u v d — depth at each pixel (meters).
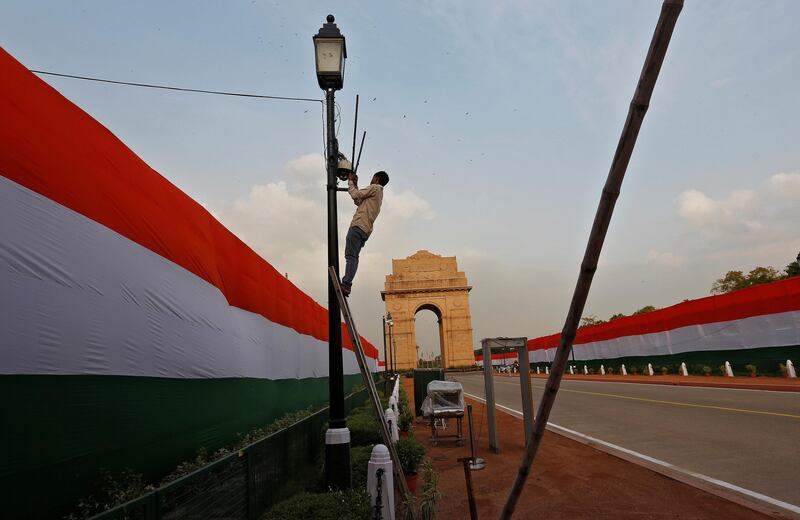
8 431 3.44
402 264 84.19
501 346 11.44
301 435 7.71
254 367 8.90
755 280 48.91
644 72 1.30
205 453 6.22
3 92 3.76
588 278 1.54
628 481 7.64
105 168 4.97
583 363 49.12
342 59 6.95
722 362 28.61
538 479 8.09
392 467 5.50
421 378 18.14
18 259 3.70
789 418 12.30
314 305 15.73
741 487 7.04
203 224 7.34
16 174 3.77
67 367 4.05
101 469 4.33
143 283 5.35
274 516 4.44
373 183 6.63
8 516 3.36
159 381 5.47
